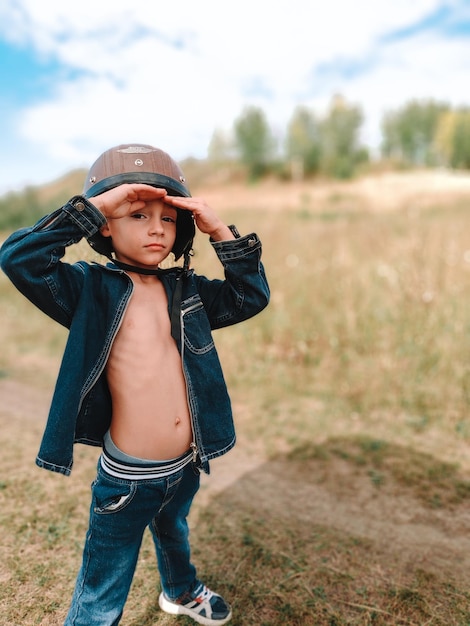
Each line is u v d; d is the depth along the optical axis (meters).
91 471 3.28
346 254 7.60
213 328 1.83
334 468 3.36
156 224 1.54
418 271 5.69
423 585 2.27
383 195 39.34
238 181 82.62
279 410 4.25
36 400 4.65
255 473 3.32
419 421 3.92
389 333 5.08
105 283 1.57
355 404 4.27
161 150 1.61
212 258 6.24
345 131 83.75
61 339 6.57
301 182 76.12
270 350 5.38
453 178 53.94
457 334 4.71
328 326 5.43
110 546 1.61
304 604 2.15
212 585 2.26
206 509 2.87
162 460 1.61
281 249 8.45
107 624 1.64
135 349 1.58
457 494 3.03
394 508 2.91
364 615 2.10
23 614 2.07
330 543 2.56
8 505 2.84
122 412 1.58
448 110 87.12
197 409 1.66
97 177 1.55
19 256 1.39
